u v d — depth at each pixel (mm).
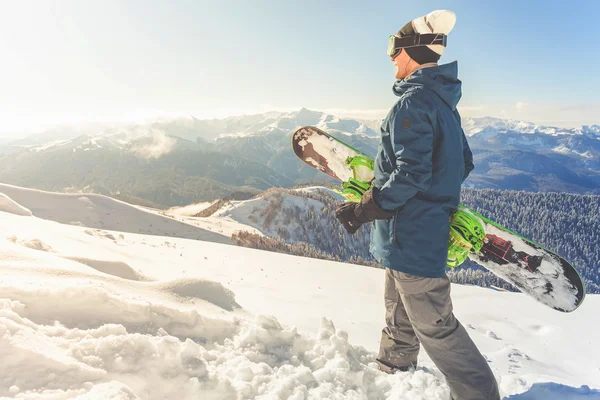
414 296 2211
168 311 2234
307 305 5562
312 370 2309
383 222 2234
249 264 9430
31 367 1445
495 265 2584
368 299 7164
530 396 2586
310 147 3250
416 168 1985
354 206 2266
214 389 1772
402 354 2588
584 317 7047
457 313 6805
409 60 2262
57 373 1474
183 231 27656
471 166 2504
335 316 5004
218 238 28203
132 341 1761
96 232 9125
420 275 2113
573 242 144500
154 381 1689
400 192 2018
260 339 2352
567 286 2416
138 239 10352
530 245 2463
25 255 2926
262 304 4891
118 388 1447
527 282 2518
